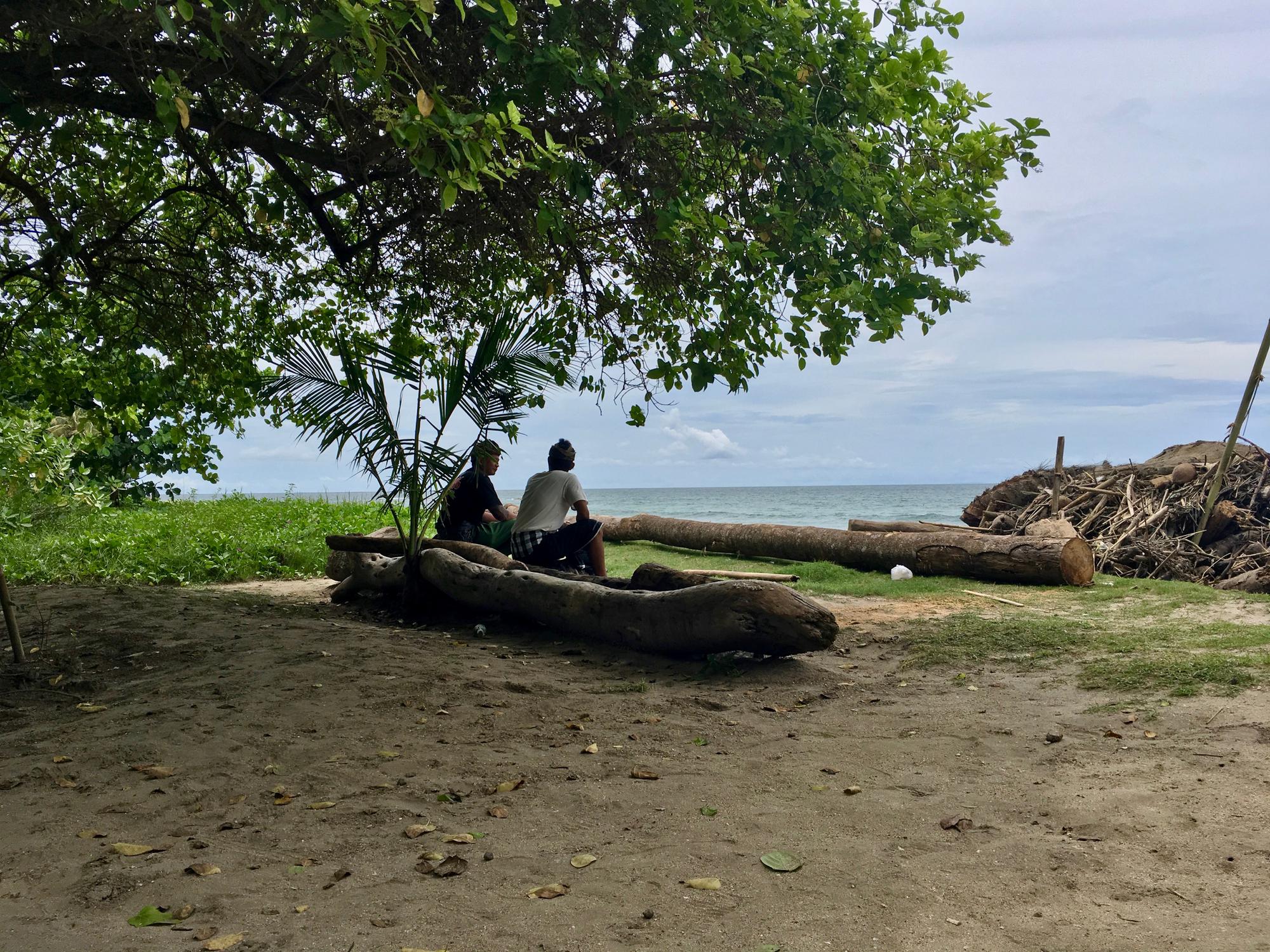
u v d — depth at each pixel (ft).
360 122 23.17
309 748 14.60
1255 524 42.83
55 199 27.96
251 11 17.08
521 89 18.75
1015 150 22.22
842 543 43.09
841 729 16.06
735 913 8.72
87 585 34.76
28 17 15.98
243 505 69.41
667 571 24.73
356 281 31.63
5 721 16.81
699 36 19.93
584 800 12.25
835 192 20.24
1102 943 7.96
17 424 46.50
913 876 9.55
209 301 32.30
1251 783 11.93
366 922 8.61
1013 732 15.21
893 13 20.45
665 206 21.85
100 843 10.75
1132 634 22.36
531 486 30.45
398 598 30.89
